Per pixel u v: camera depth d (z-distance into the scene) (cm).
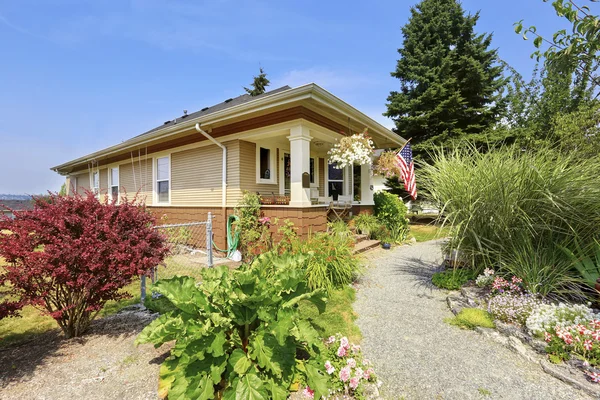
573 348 241
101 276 266
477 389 215
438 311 356
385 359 253
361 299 396
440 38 1524
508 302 319
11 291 261
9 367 232
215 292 230
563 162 357
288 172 804
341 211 807
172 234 777
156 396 197
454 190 413
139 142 815
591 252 333
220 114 584
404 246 800
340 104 544
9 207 264
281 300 229
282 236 564
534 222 350
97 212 284
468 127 1374
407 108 1475
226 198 685
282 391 189
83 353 252
